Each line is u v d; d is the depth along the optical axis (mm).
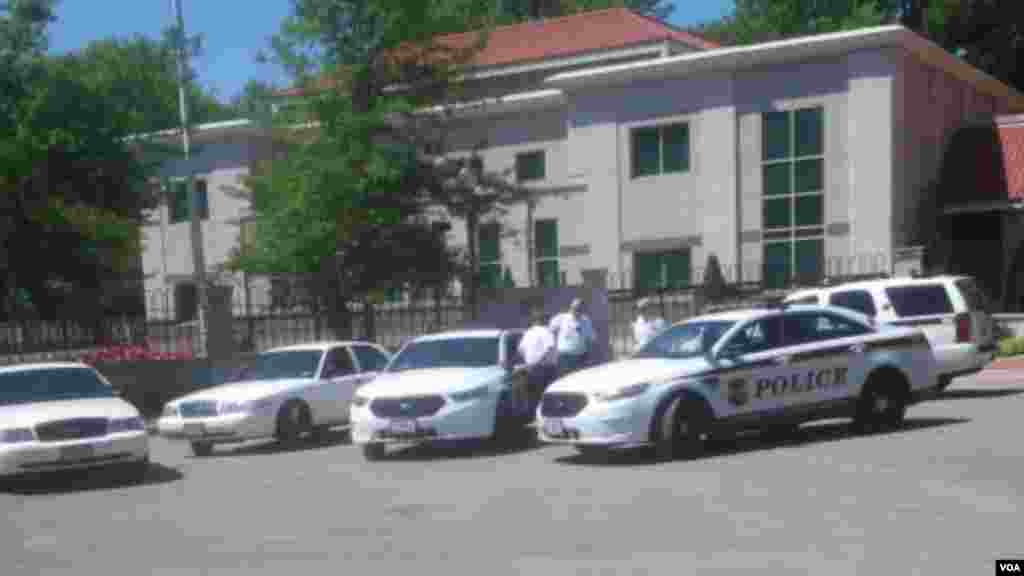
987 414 14602
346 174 21719
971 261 29609
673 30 37281
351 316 23984
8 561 8930
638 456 12852
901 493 9531
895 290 16828
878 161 27688
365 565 8016
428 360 15461
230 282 31312
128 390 21219
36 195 21906
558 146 33969
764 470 11141
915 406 16125
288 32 22578
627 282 31234
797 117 29016
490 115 34906
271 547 8867
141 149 24062
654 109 30844
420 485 11727
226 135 35312
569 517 9359
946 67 30875
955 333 16484
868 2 43812
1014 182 28312
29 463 12477
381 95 22938
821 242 28625
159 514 10875
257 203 23297
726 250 29766
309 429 16312
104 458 12914
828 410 13125
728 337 12758
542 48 37000
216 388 16484
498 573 7543
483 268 29344
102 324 22875
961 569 7031
